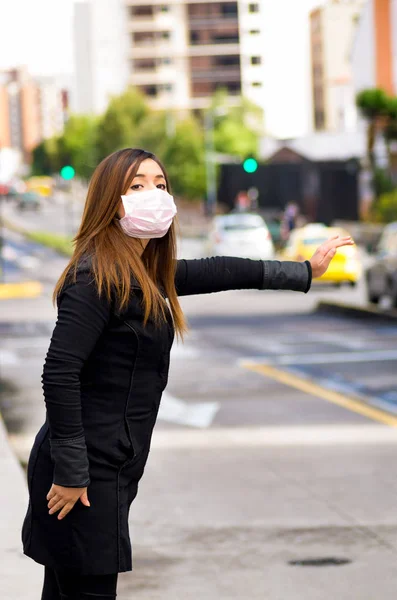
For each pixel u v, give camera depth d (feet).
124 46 641.40
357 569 22.65
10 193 416.87
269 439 38.40
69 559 12.62
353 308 91.40
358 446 36.78
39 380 56.85
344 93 506.48
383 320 85.66
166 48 631.15
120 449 12.67
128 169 13.04
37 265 177.06
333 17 533.14
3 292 122.52
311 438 38.50
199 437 39.04
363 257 177.58
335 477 31.83
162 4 629.51
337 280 120.16
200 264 14.05
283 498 29.22
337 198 256.73
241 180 271.28
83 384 12.64
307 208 261.03
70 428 12.30
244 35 369.71
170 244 13.50
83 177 446.60
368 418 42.88
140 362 12.70
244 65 383.45
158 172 13.32
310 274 14.30
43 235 248.73
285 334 77.51
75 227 288.71
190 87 629.92
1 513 25.67
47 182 506.89
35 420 44.24
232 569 22.79
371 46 256.32
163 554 23.99
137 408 12.79
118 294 12.48
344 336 75.36
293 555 23.76
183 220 329.31
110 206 12.92
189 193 332.60
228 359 64.08
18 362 65.00
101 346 12.59
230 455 35.47
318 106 533.96
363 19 261.24
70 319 12.35
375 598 20.72
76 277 12.50
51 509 12.54
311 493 29.78
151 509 28.14
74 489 12.32
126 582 21.94
